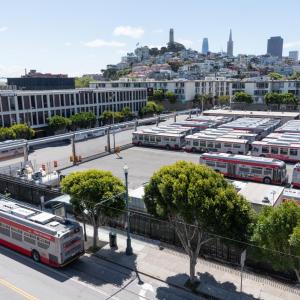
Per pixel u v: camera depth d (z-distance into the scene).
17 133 67.31
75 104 91.62
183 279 22.23
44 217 25.09
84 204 24.84
